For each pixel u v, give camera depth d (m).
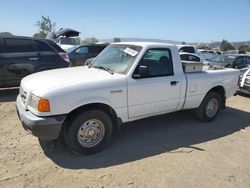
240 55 13.02
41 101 3.79
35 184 3.44
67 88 3.92
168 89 5.04
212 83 5.85
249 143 5.07
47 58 8.33
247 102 8.71
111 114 4.52
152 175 3.76
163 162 4.15
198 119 6.17
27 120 3.86
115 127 4.93
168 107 5.19
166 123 5.95
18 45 8.00
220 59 13.23
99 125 4.31
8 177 3.56
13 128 5.29
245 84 9.30
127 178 3.66
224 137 5.31
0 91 8.72
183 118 6.34
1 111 6.39
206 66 6.59
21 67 7.96
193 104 5.66
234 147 4.85
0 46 7.77
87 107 4.20
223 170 4.00
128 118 4.67
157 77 4.88
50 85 3.98
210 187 3.55
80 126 4.10
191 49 17.31
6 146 4.46
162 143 4.87
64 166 3.90
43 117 3.80
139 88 4.60
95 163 4.02
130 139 4.98
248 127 5.99
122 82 4.41
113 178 3.65
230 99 9.09
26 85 4.33
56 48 8.59
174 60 5.17
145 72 4.48
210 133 5.49
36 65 8.17
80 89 4.00
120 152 4.43
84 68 5.25
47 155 4.20
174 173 3.84
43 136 3.85
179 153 4.49
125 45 5.15
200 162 4.21
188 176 3.78
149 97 4.79
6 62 7.75
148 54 4.78
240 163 4.25
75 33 22.17
